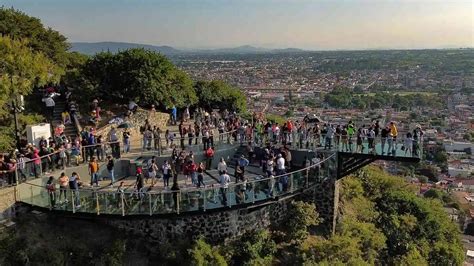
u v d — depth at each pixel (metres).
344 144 21.91
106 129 26.03
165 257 17.31
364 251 22.52
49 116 27.39
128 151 23.44
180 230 17.88
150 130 24.09
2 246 15.32
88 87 30.16
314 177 20.36
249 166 23.19
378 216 27.28
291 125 23.62
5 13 31.59
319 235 21.45
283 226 20.64
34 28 32.62
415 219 28.73
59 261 15.63
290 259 19.28
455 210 68.31
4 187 16.97
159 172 21.83
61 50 34.31
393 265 24.16
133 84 30.50
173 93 32.66
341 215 23.66
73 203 16.81
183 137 23.78
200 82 41.16
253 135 24.44
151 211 16.84
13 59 22.81
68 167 20.11
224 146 24.44
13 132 23.59
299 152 22.72
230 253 18.19
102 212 16.78
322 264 18.52
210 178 21.41
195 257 16.88
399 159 20.92
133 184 20.30
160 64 32.81
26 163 17.94
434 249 28.09
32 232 16.31
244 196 17.83
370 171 32.94
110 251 16.61
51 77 27.42
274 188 18.56
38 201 17.00
